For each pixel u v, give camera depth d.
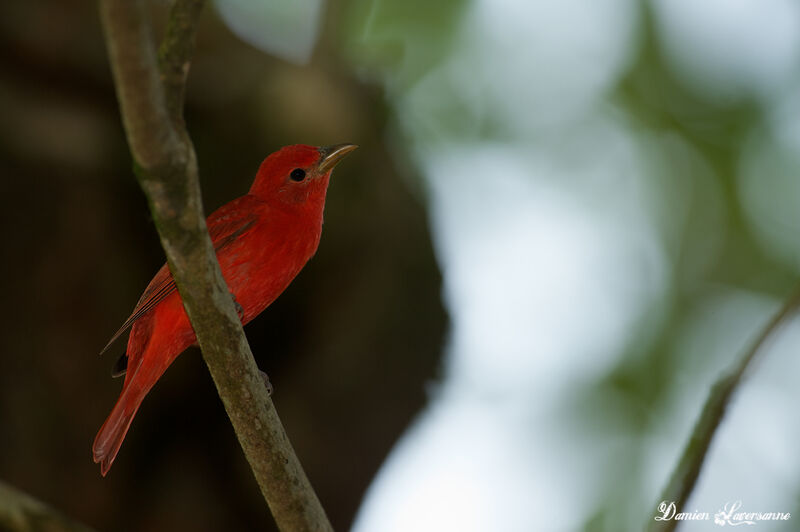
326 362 12.02
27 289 11.02
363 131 12.26
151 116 5.04
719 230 13.55
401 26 13.40
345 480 12.03
